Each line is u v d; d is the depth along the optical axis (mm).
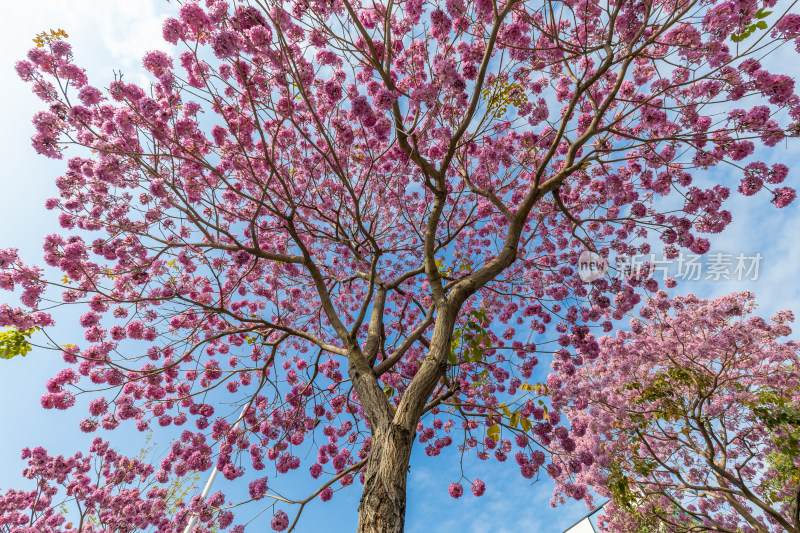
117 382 4301
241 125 4465
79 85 3568
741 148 3861
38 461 6531
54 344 3672
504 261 4051
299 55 3850
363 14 4215
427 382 3219
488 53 3234
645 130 4699
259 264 6270
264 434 5281
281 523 4125
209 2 3262
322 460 5762
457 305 3758
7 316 3584
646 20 3430
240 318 4059
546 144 5355
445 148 5602
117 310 4766
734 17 3316
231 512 4754
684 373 6469
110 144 3693
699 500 8477
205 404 5387
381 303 4828
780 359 6953
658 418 6734
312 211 5980
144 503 7070
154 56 3230
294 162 5535
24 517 6711
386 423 3127
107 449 7137
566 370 5027
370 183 6176
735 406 7418
